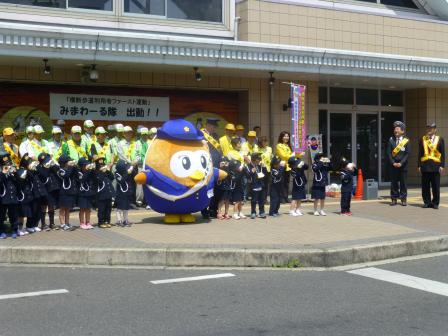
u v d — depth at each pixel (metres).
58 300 6.47
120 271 7.98
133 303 6.34
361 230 10.27
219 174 11.06
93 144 11.85
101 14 14.68
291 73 15.71
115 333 5.34
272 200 12.01
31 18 13.91
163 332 5.36
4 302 6.39
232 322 5.66
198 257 8.28
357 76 16.33
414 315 5.89
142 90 15.70
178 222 10.95
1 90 14.20
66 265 8.34
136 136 14.87
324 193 12.27
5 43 11.98
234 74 15.90
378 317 5.82
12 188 9.34
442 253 9.42
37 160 10.14
